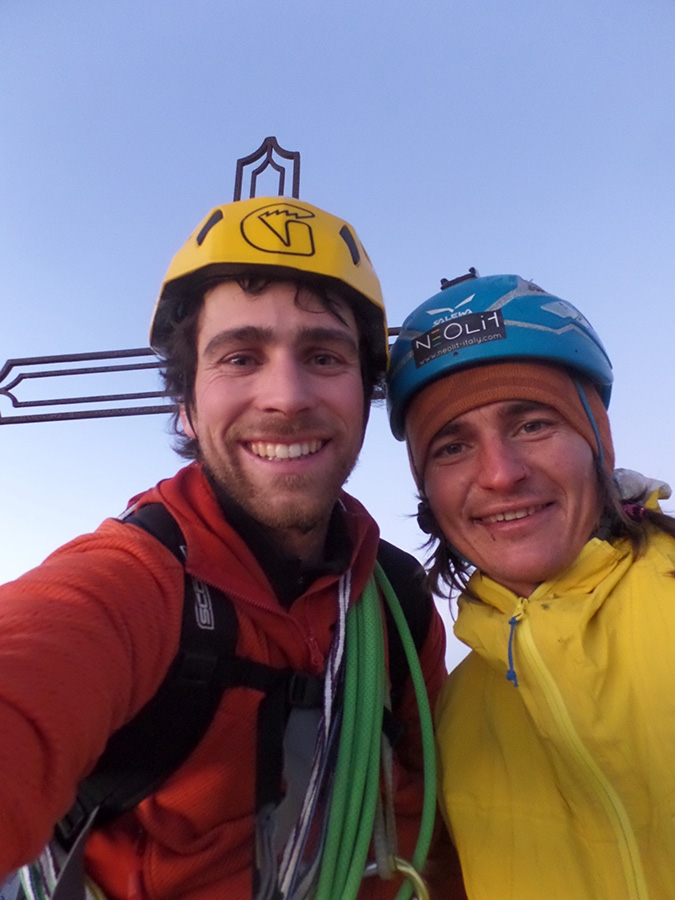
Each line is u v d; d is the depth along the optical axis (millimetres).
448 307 532
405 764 549
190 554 416
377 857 443
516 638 461
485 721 492
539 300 521
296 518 461
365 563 511
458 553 562
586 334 535
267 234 486
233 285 487
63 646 310
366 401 571
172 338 544
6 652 292
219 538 444
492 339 499
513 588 502
